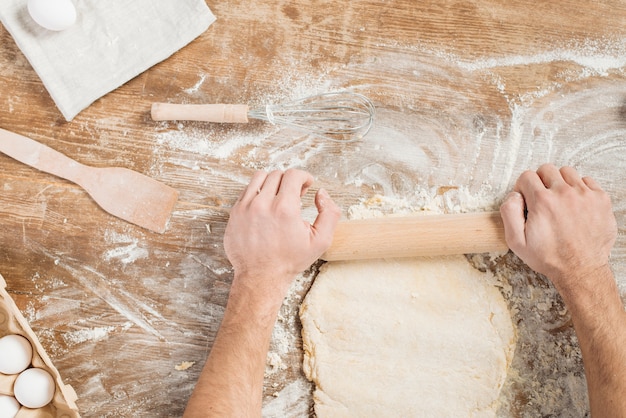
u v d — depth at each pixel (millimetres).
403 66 1374
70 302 1354
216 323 1352
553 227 1196
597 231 1205
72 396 1267
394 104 1371
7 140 1332
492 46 1374
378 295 1304
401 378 1290
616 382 1119
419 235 1226
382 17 1373
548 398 1320
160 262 1358
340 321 1300
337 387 1290
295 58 1370
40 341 1348
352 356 1300
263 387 1336
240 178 1367
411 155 1366
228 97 1370
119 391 1346
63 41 1324
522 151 1366
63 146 1364
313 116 1370
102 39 1341
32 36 1311
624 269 1351
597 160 1366
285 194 1206
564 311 1331
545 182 1260
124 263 1359
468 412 1286
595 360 1162
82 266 1359
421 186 1363
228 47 1372
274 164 1366
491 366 1291
